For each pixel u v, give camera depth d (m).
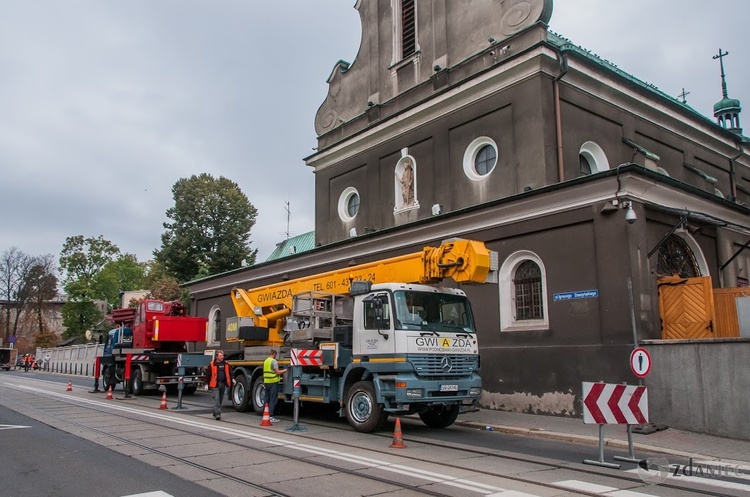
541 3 17.53
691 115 22.89
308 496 6.92
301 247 37.44
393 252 20.56
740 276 19.03
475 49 19.58
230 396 17.55
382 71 23.39
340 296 14.80
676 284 14.35
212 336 32.56
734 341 11.89
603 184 14.38
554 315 15.33
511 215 16.55
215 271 50.84
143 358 22.83
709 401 12.16
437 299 13.01
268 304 17.30
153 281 62.41
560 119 17.38
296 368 13.30
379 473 8.20
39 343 74.56
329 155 25.36
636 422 9.42
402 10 22.92
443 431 13.14
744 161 27.25
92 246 72.12
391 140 22.38
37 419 14.57
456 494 7.01
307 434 12.18
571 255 15.16
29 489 7.28
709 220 16.17
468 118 19.23
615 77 19.25
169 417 15.30
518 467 8.79
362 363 12.69
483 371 16.75
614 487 7.51
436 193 20.12
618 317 13.94
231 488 7.28
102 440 11.12
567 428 12.88
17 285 78.50
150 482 7.61
